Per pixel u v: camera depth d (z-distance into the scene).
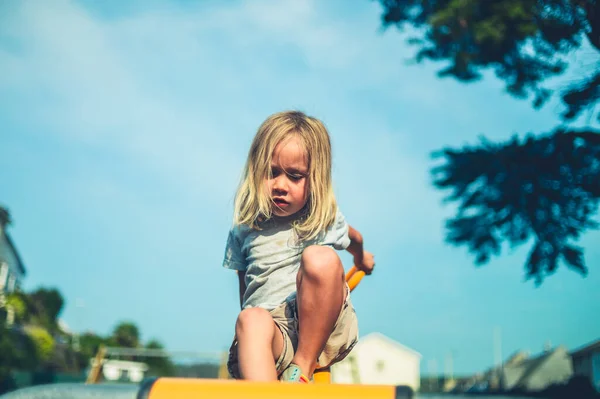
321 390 0.83
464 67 8.25
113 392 0.89
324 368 1.47
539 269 8.33
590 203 8.12
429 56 8.51
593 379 21.88
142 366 45.81
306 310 1.32
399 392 0.83
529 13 7.75
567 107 7.96
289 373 1.31
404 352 44.84
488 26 7.87
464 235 8.47
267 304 1.54
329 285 1.30
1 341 19.72
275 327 1.37
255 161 1.57
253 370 1.23
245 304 1.62
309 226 1.58
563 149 7.99
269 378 1.23
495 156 8.20
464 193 8.48
